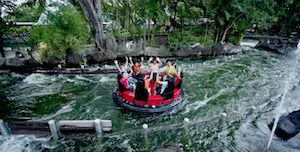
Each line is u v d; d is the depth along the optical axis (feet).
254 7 45.34
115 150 15.16
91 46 47.80
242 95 25.54
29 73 33.78
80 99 23.90
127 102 19.15
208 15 49.08
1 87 27.53
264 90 27.37
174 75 21.43
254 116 19.80
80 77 32.32
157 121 19.01
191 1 47.96
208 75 34.22
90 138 16.33
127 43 51.93
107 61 44.01
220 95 25.48
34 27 35.06
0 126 15.49
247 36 73.87
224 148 14.99
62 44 35.63
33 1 34.99
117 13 44.47
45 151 14.90
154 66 21.34
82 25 38.91
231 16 46.09
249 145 14.84
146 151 15.05
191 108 21.70
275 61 47.55
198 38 57.88
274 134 15.65
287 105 22.22
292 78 33.27
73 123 15.80
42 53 35.70
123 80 18.86
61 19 34.06
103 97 24.43
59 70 33.24
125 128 17.81
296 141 13.24
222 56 53.01
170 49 49.26
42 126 15.87
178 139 16.43
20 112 20.66
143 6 44.34
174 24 52.75
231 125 18.26
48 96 24.77
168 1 46.52
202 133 17.17
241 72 36.68
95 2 39.19
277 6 51.72
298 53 53.88
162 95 18.43
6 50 43.86
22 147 15.17
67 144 15.66
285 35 68.08
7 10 34.96
